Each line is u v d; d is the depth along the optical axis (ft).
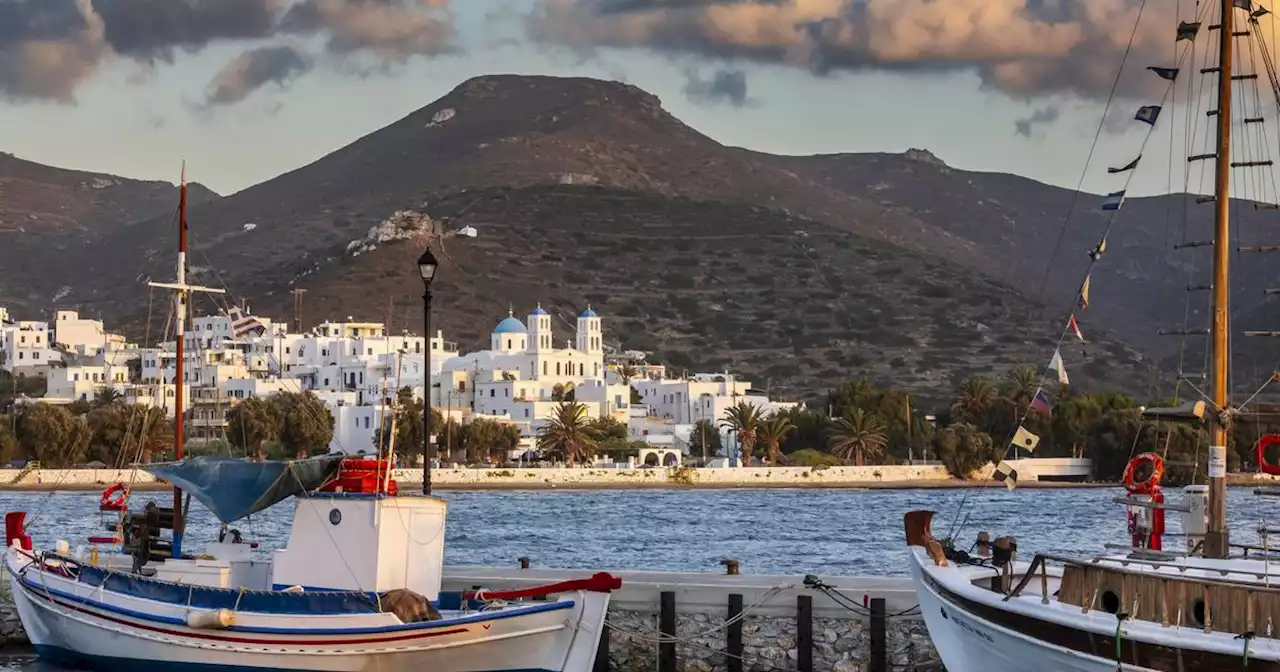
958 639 202.80
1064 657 182.19
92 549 265.54
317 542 224.53
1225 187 214.28
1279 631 169.07
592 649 208.54
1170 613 176.86
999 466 229.66
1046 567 214.28
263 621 215.92
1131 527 232.53
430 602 225.76
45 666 239.30
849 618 229.04
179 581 234.58
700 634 231.71
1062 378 225.97
